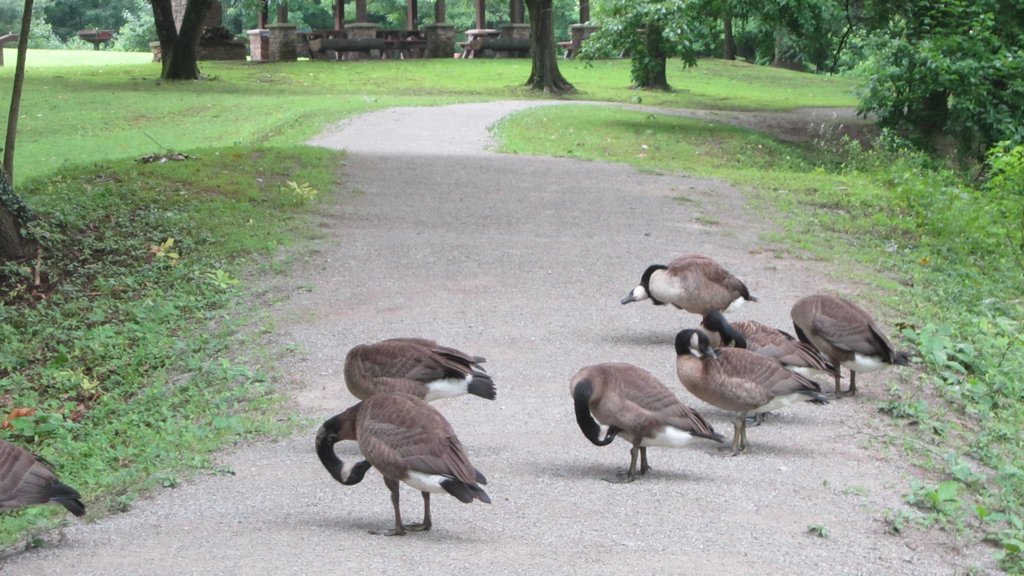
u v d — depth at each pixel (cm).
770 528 668
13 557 624
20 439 939
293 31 4847
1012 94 2608
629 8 2848
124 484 757
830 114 3516
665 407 729
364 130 2703
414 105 3183
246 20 6950
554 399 945
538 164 2197
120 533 660
